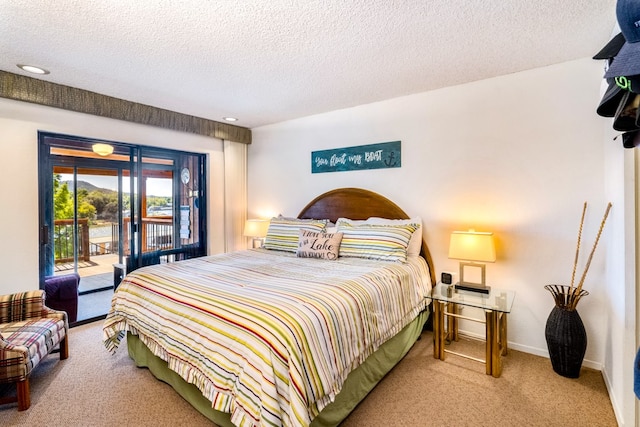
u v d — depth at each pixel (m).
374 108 3.37
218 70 2.54
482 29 1.94
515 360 2.43
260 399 1.32
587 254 2.32
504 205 2.65
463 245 2.47
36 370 2.28
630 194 1.64
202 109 3.62
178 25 1.88
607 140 2.16
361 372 1.88
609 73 0.88
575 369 2.14
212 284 2.06
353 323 1.75
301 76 2.66
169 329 1.87
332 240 2.99
